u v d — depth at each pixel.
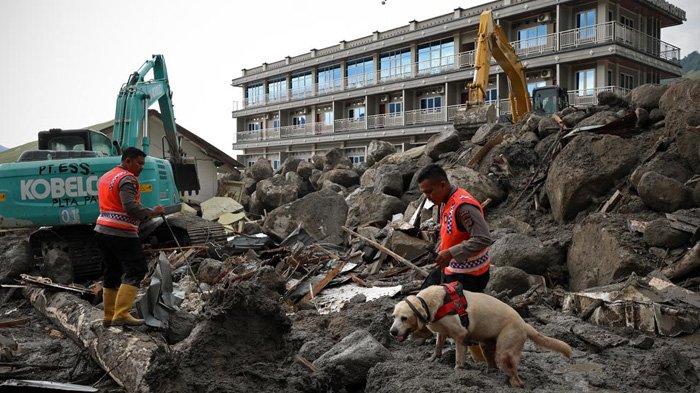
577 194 10.60
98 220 5.61
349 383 4.66
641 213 9.34
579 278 8.82
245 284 5.06
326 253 11.45
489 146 14.37
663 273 7.47
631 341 5.82
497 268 8.25
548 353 5.50
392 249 10.45
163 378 4.27
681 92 10.91
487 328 4.21
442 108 38.78
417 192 15.05
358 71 46.78
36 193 9.67
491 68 35.03
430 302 4.11
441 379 4.17
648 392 4.45
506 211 12.24
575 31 31.31
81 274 9.95
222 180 25.47
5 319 8.27
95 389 4.94
